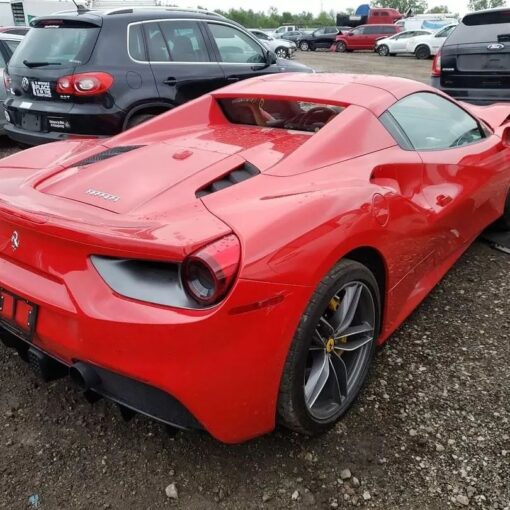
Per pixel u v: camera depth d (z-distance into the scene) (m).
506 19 6.54
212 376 1.71
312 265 1.83
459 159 3.03
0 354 2.71
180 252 1.62
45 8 16.80
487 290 3.35
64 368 2.09
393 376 2.55
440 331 2.91
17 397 2.41
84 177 2.29
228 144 2.60
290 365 1.88
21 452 2.12
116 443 2.17
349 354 2.34
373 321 2.33
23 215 1.88
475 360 2.67
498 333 2.89
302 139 2.64
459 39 6.86
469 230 3.39
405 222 2.41
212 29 5.94
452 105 3.32
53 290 1.87
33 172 2.55
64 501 1.92
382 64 22.70
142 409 1.85
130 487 1.98
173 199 2.03
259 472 2.04
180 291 1.69
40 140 5.15
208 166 2.30
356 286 2.14
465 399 2.39
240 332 1.69
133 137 2.91
